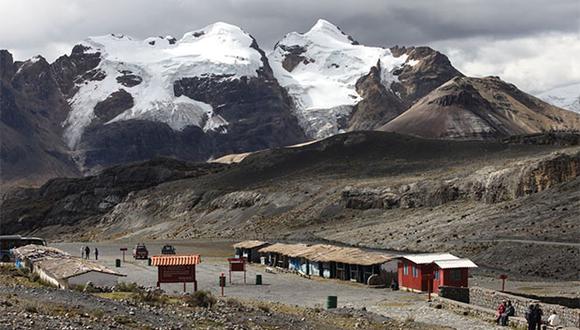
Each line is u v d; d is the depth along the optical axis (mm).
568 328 50219
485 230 138750
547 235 124562
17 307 38906
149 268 117438
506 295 62344
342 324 52406
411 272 86125
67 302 43844
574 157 179750
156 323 40406
